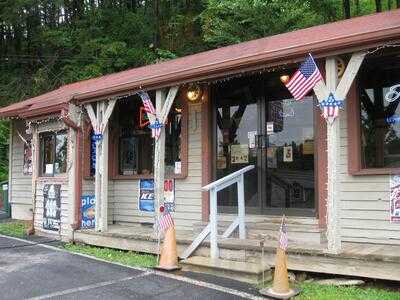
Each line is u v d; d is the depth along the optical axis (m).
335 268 6.23
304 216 7.92
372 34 5.88
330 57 6.37
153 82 8.23
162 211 8.35
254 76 8.59
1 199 18.08
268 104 8.51
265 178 8.43
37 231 10.94
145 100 8.57
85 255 8.49
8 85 23.50
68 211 9.91
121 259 8.05
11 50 25.64
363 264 6.03
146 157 10.38
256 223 8.03
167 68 9.23
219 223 8.32
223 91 9.04
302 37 7.92
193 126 9.34
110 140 10.82
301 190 8.02
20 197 13.67
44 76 23.17
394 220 6.95
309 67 6.34
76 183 9.85
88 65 23.89
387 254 5.97
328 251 6.30
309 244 6.92
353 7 21.22
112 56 24.64
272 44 8.20
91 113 9.66
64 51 25.36
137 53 24.81
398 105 7.16
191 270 7.09
